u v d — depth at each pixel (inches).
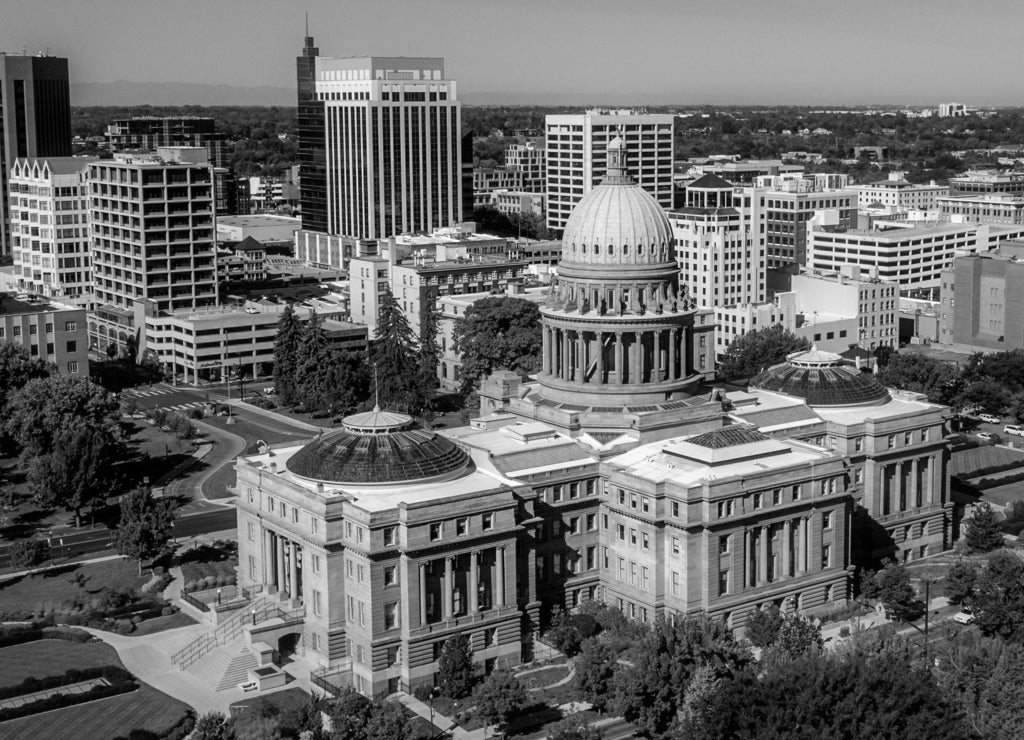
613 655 7815.0
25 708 7652.6
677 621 7854.3
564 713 7810.0
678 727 7268.7
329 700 7834.6
